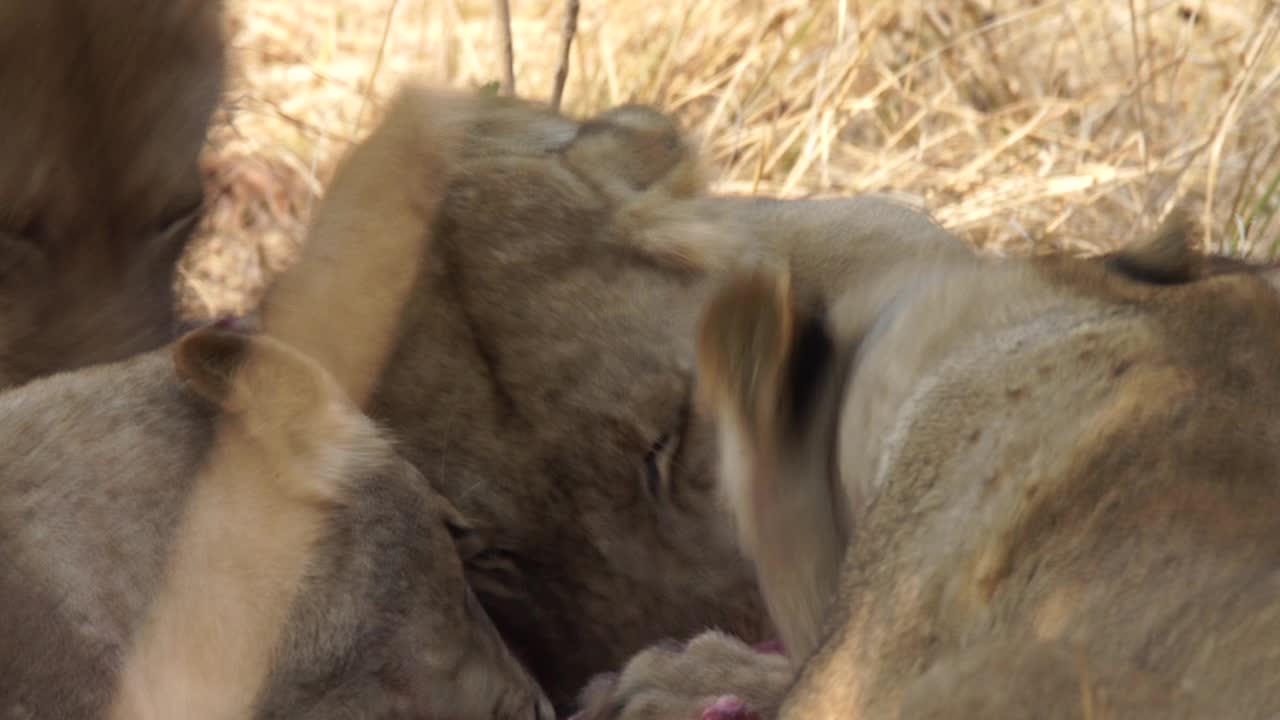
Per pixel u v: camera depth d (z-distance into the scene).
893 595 5.73
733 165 14.52
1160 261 6.01
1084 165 14.38
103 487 6.98
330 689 7.16
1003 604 5.55
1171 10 16.58
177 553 6.99
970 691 5.48
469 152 7.91
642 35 16.08
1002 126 15.59
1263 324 5.74
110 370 7.26
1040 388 5.76
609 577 8.09
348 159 8.03
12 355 10.02
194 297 12.86
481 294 7.85
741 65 14.69
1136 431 5.57
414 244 7.82
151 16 10.24
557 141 8.03
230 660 7.01
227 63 10.93
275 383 7.12
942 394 5.91
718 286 6.92
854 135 15.60
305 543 7.10
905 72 15.03
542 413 7.90
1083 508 5.55
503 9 12.35
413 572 7.32
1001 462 5.71
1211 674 5.11
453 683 7.42
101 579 6.92
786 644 6.80
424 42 15.54
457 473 7.95
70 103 10.02
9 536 6.89
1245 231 12.86
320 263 7.93
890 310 6.36
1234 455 5.52
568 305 7.85
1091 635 5.37
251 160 14.38
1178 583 5.32
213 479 7.05
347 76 16.11
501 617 8.16
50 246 10.06
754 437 6.51
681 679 7.86
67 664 6.88
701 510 8.03
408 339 7.87
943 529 5.73
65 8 9.96
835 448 6.44
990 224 13.57
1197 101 15.62
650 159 8.01
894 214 7.07
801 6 15.59
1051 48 16.42
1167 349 5.69
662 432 7.90
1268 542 5.32
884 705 5.64
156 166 10.36
